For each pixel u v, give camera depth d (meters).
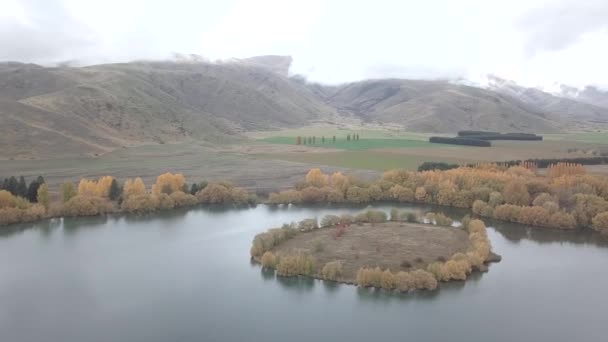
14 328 92.00
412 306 102.00
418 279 109.19
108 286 110.00
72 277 114.81
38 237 144.88
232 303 102.50
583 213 156.38
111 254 130.62
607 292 108.31
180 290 108.25
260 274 117.56
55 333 90.38
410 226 152.25
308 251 126.75
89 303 101.88
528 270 120.94
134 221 163.75
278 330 91.88
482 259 122.62
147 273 117.56
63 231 151.25
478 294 107.19
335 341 88.12
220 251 133.62
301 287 110.38
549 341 88.62
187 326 92.94
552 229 156.12
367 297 105.81
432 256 124.31
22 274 116.31
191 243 140.62
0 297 104.38
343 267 117.81
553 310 100.00
